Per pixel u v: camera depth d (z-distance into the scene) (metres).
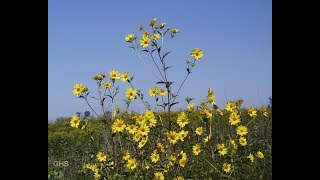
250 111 1.91
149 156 1.74
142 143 1.70
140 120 1.72
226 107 1.79
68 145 3.82
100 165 1.78
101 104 1.74
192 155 1.94
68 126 5.10
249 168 1.68
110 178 1.62
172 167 1.58
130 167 1.67
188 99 1.72
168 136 1.63
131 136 1.87
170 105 1.65
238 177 1.62
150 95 1.75
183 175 1.73
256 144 2.10
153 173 1.62
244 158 1.68
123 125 1.73
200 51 1.65
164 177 1.58
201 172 1.72
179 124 1.75
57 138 4.14
